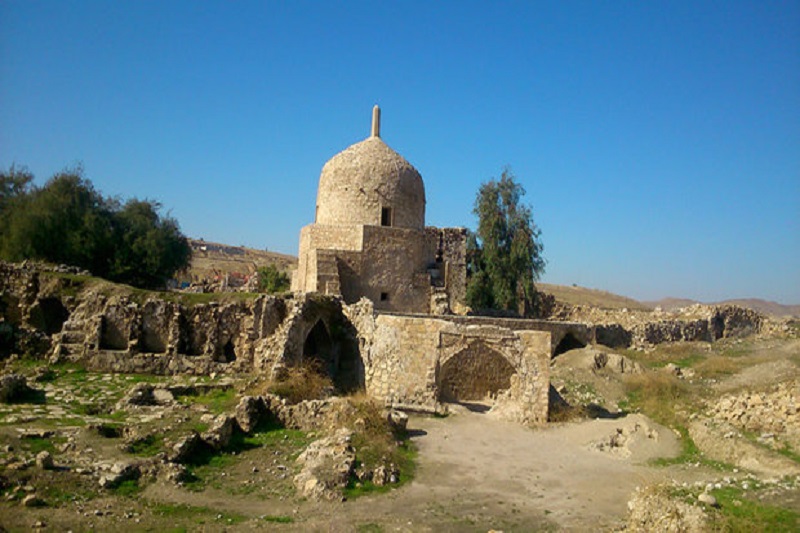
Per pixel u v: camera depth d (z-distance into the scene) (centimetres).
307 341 3747
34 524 1336
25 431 1906
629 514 1705
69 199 4406
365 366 3275
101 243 4469
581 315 6506
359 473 1886
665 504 1577
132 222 4841
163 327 3331
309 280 4300
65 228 4322
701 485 1828
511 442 2531
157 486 1681
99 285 3438
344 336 3606
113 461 1741
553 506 1802
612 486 2011
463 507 1753
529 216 6122
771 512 1509
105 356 3081
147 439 1944
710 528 1404
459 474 2069
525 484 2002
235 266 13450
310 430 2372
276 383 2814
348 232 4381
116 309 3266
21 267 3541
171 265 5047
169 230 5144
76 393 2592
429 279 4509
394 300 4381
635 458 2362
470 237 6222
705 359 4878
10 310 3447
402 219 4597
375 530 1529
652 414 3031
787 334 6650
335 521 1556
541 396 2914
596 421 2881
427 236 5525
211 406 2511
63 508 1446
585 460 2314
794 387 2681
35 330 3206
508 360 2997
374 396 3027
